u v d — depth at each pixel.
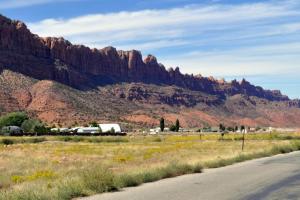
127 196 18.44
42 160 40.41
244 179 25.02
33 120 163.62
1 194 16.66
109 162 38.03
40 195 16.86
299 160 39.78
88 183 19.77
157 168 27.00
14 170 30.80
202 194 19.02
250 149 57.12
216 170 30.62
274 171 29.86
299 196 18.56
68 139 98.75
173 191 19.97
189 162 32.50
